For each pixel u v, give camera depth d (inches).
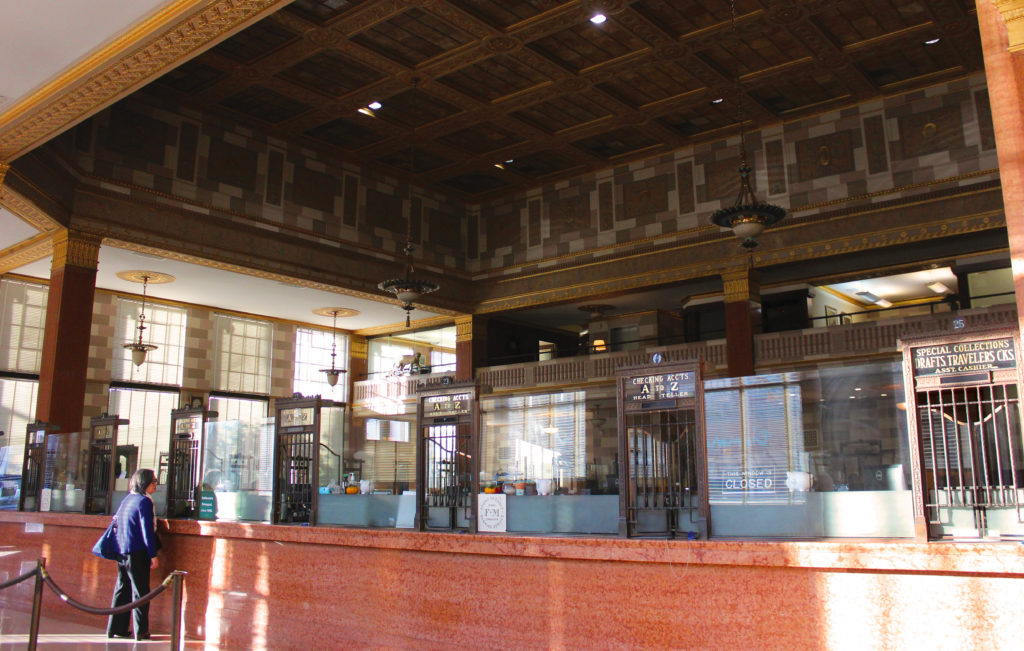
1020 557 185.8
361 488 416.8
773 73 650.8
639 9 566.6
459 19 575.2
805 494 232.2
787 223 721.0
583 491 310.7
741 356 727.7
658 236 796.6
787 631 215.8
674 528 250.1
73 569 439.8
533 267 887.7
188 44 367.2
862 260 731.4
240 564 352.8
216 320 942.4
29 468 521.3
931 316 640.4
